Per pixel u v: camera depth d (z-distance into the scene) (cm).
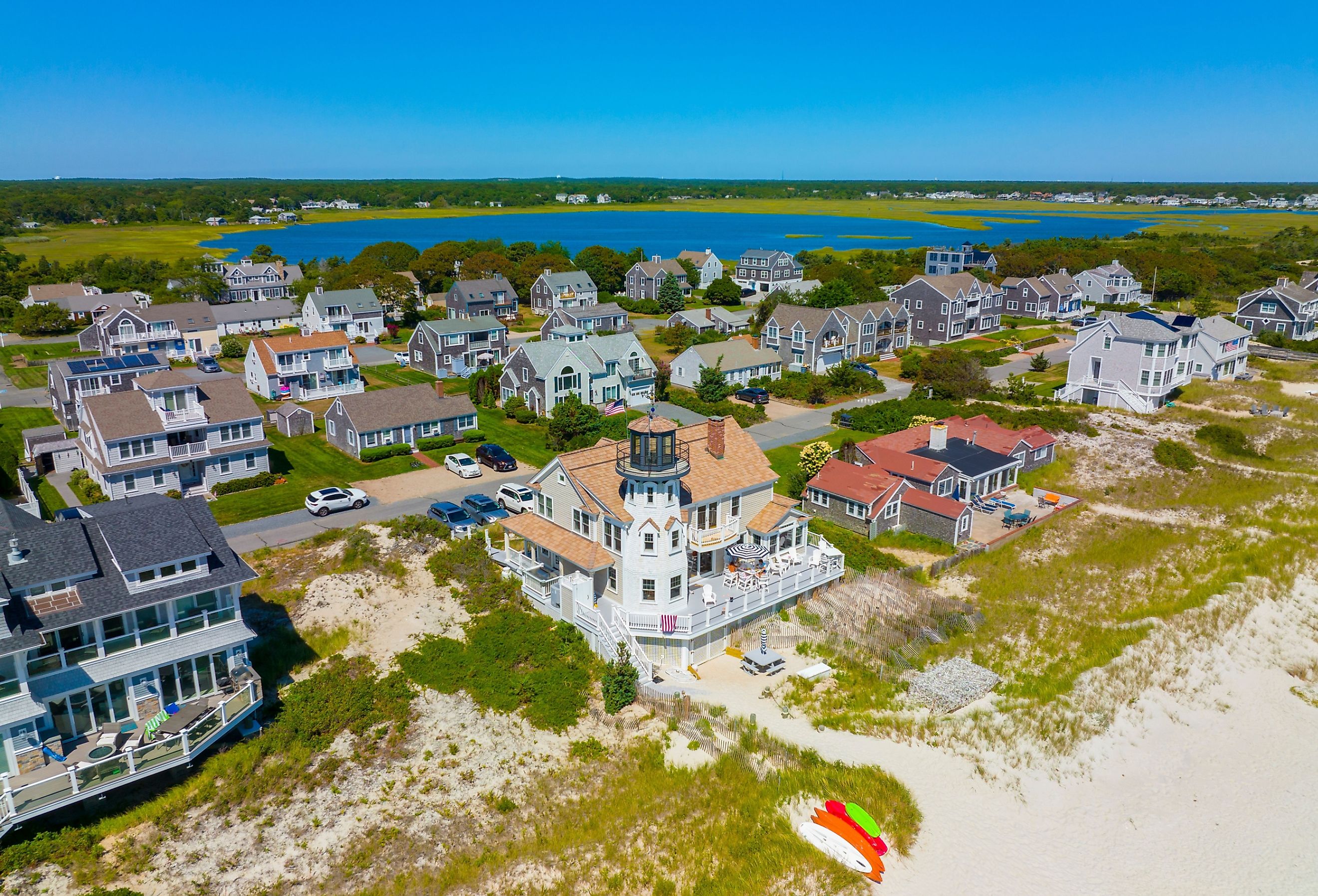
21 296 14238
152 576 3177
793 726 3653
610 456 4575
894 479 5534
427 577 4744
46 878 2673
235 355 11194
